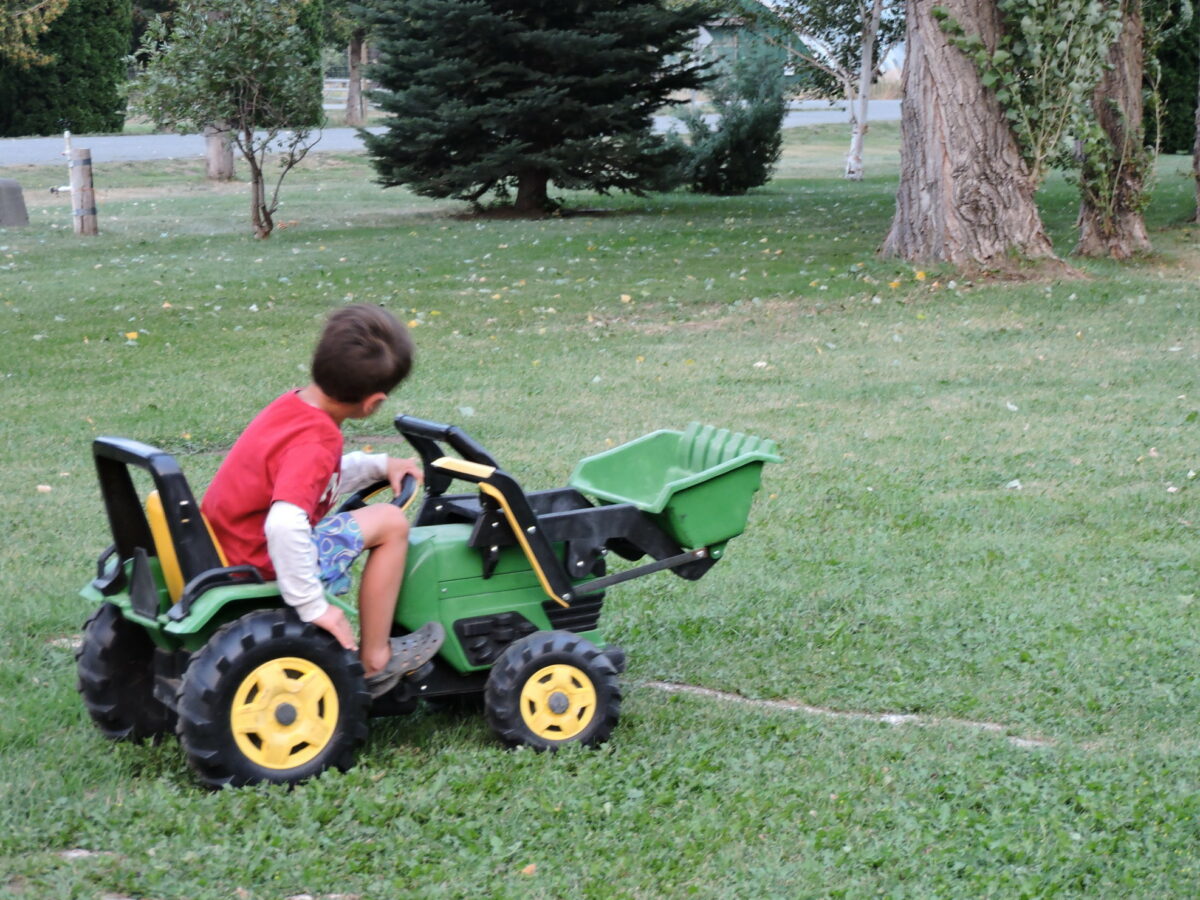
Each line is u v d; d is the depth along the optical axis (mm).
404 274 15984
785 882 3307
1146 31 16688
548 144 23219
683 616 5430
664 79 23219
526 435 8477
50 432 8633
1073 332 12078
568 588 4137
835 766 4008
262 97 20109
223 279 15680
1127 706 4570
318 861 3320
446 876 3287
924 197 15320
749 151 28438
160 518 3721
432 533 4180
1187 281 14906
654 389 9938
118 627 4008
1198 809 3703
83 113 40000
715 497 4258
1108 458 7926
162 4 47312
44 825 3461
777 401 9555
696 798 3771
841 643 5148
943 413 9156
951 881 3330
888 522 6742
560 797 3709
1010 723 4465
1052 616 5422
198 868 3270
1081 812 3729
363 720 3840
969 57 14766
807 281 14859
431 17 21594
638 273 15758
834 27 33156
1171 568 6039
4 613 5242
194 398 9695
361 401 3812
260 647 3648
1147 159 16484
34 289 15070
